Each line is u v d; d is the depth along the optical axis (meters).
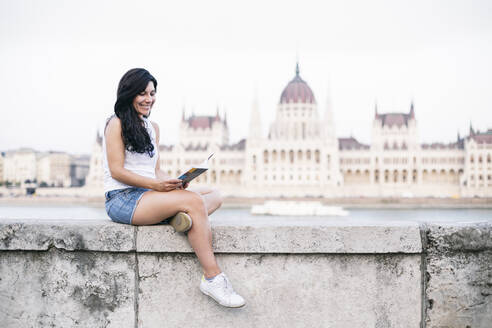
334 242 3.82
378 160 128.50
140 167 4.15
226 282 3.71
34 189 137.38
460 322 3.84
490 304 3.83
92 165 128.25
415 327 3.86
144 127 4.10
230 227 3.85
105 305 3.93
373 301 3.87
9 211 83.44
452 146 127.75
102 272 3.94
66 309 3.95
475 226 3.84
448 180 129.25
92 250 3.91
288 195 118.62
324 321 3.88
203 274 3.85
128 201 3.91
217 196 4.44
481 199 94.31
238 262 3.90
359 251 3.82
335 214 71.31
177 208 3.74
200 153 134.75
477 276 3.83
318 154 125.38
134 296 3.92
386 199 96.12
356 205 96.38
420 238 3.83
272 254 3.89
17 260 3.97
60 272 3.95
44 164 160.75
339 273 3.88
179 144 135.62
